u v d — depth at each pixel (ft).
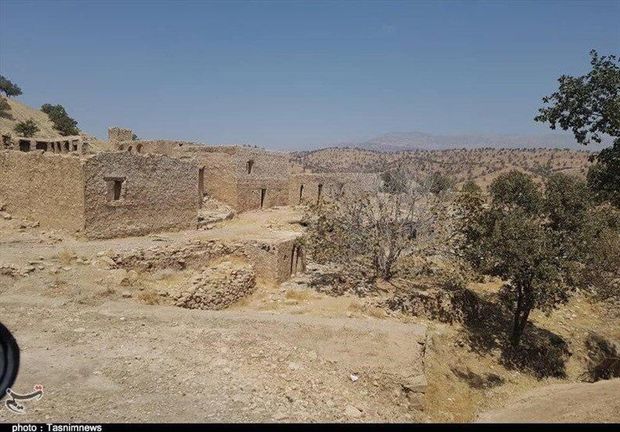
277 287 69.67
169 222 81.51
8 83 265.95
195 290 55.21
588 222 66.44
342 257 76.43
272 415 28.32
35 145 107.55
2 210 72.59
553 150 434.71
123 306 47.06
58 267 53.42
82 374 31.24
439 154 506.89
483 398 47.26
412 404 39.47
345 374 39.93
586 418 34.09
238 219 109.09
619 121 53.57
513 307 74.79
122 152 71.41
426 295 68.03
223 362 35.35
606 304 85.51
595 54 57.31
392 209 78.54
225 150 117.29
